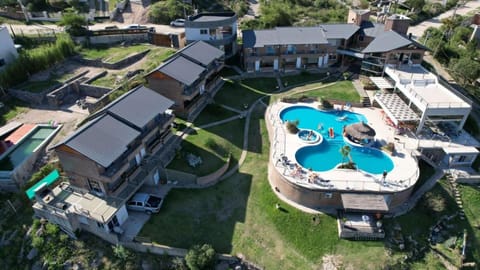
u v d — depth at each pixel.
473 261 38.53
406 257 37.22
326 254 37.28
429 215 41.22
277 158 45.22
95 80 62.41
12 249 37.75
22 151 46.09
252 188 44.91
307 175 42.06
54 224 38.59
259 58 69.75
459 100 49.84
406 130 51.03
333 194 40.00
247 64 70.56
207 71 60.44
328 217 40.03
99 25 85.25
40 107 56.47
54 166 43.44
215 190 44.31
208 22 68.94
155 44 77.56
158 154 45.94
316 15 103.00
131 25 84.94
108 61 68.12
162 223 39.47
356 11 77.56
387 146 46.34
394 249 37.59
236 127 55.25
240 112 59.09
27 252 37.47
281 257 37.34
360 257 36.69
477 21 92.81
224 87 65.12
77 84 60.03
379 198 39.19
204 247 36.06
